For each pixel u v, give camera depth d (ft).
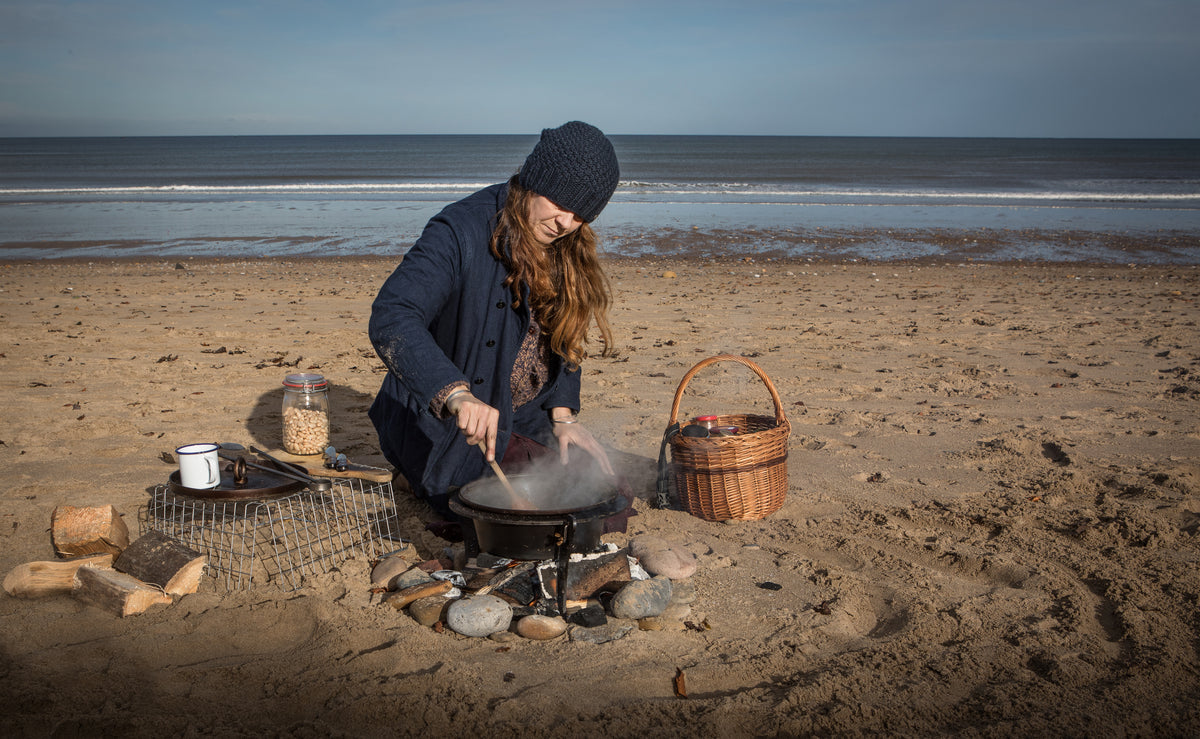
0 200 87.51
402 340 8.06
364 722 6.58
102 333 24.80
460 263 9.08
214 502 9.24
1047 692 7.09
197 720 6.54
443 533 10.66
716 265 46.52
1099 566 9.66
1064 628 8.31
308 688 7.02
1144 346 23.84
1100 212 81.71
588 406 17.47
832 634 8.32
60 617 8.38
